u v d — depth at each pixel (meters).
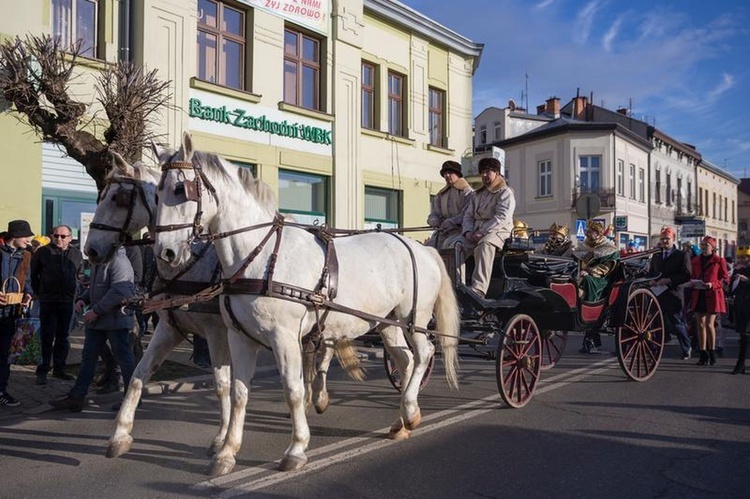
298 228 5.11
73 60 8.51
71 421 6.27
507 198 7.14
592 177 32.09
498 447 5.32
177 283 5.22
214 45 13.33
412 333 5.85
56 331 8.00
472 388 7.89
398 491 4.32
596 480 4.53
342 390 7.83
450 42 19.00
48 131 8.25
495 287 7.30
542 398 7.24
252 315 4.63
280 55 14.41
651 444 5.41
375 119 17.12
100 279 6.50
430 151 18.66
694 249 11.48
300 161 14.88
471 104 20.22
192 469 4.78
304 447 4.81
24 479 4.57
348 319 5.22
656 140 37.00
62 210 11.32
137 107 8.33
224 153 13.30
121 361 6.55
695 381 8.34
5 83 7.99
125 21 11.82
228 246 4.67
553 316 7.72
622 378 8.53
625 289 8.13
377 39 16.98
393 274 5.62
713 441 5.50
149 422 6.25
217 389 5.25
